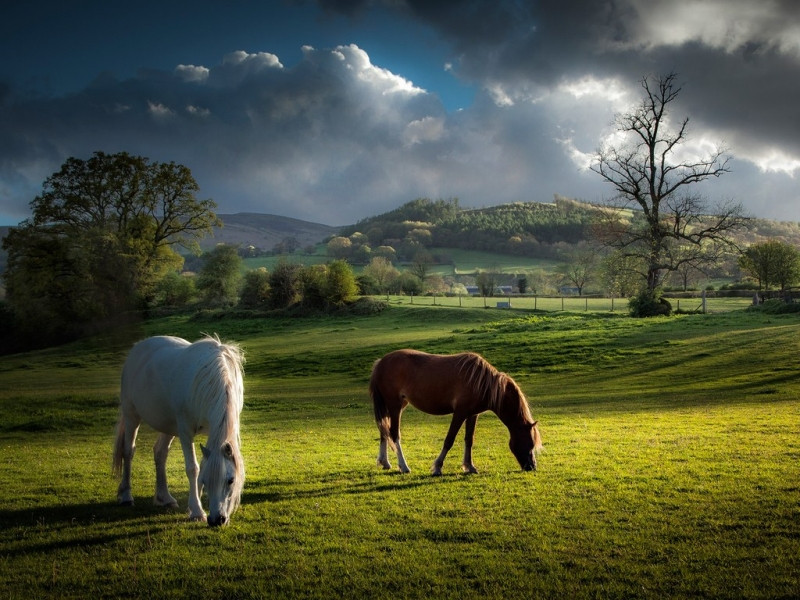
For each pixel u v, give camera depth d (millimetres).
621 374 26109
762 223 153250
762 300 52250
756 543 5891
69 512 7609
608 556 5723
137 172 52125
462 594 4973
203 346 7359
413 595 4988
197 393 6812
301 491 8648
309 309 67062
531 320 45812
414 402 9938
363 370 33000
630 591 4949
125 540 6398
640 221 51438
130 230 51625
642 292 47781
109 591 5129
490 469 9922
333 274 67312
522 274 127938
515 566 5539
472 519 6926
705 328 34906
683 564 5457
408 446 12820
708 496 7551
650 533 6289
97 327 34750
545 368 28828
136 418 8133
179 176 54781
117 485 9273
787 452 10070
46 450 13305
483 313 60000
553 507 7352
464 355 9641
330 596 5000
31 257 34250
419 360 9969
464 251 174000
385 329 54844
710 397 18984
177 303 74812
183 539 6410
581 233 186750
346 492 8492
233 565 5668
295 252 188500
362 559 5789
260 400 23281
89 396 21922
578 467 9688
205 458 6340
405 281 92000
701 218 49500
